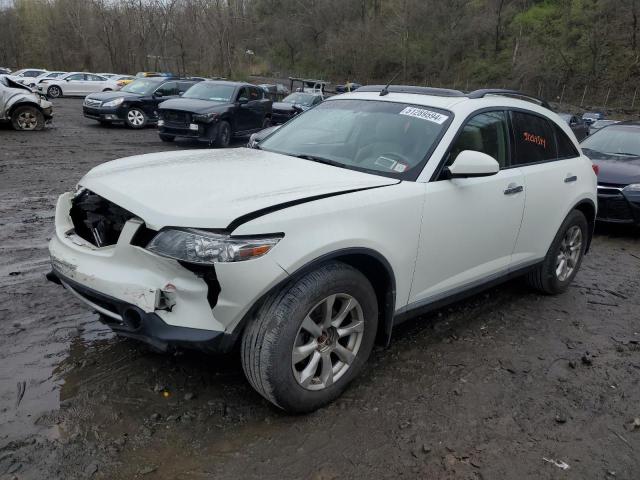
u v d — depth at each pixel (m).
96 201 3.15
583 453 2.86
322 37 81.06
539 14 67.06
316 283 2.80
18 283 4.54
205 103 14.70
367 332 3.19
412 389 3.33
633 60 57.25
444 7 71.25
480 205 3.76
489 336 4.12
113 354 3.50
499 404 3.25
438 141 3.60
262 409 3.02
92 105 17.70
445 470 2.66
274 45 83.50
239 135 15.38
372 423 2.98
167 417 2.90
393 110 4.00
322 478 2.56
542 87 60.75
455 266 3.74
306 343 2.93
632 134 8.76
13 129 15.80
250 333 2.74
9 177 9.09
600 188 7.43
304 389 2.91
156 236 2.66
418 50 72.50
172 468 2.56
